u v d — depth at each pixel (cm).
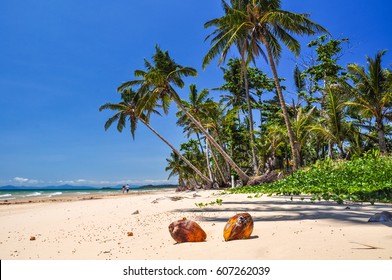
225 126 3769
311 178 1534
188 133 3925
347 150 2569
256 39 2198
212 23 2234
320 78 3033
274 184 1714
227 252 380
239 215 466
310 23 1914
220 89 3700
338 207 718
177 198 1589
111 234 664
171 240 524
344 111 2277
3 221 1105
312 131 2505
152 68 2652
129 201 1844
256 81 3562
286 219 588
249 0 2256
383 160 1588
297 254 338
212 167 4981
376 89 2070
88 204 1838
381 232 398
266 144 2803
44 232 782
